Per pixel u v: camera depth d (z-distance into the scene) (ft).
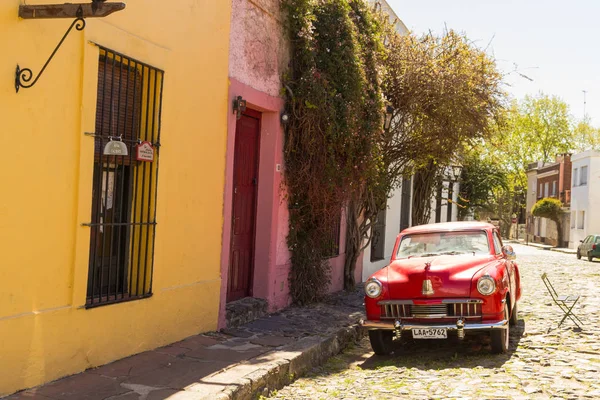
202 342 25.11
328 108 34.06
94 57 19.40
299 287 36.01
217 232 27.68
